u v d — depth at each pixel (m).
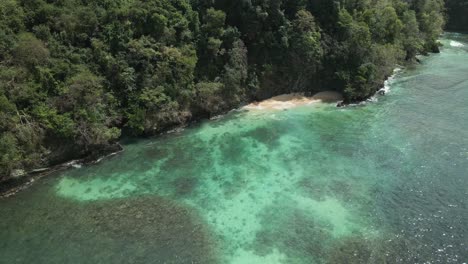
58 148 46.66
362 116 58.62
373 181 44.00
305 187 43.28
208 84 56.81
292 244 35.81
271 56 63.09
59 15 50.28
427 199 41.00
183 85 55.25
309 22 62.72
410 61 82.31
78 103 47.78
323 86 66.81
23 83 45.25
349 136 53.22
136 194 42.41
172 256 34.59
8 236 36.78
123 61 51.91
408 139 52.00
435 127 54.75
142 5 54.22
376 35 72.12
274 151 50.06
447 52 90.44
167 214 39.53
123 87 52.22
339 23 65.38
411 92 66.69
